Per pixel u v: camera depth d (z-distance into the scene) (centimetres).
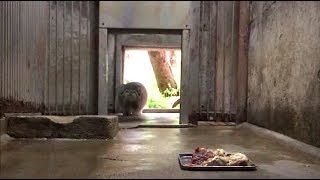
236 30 905
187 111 876
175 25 887
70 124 602
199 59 906
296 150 502
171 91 1650
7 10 623
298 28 580
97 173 352
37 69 827
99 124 605
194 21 901
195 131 754
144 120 942
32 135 600
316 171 377
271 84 709
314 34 518
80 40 895
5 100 614
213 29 906
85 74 897
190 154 439
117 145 538
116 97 1170
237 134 706
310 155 458
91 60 898
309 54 533
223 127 843
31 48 779
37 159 418
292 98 596
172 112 1228
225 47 905
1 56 592
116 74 1184
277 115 666
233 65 905
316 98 502
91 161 412
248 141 604
